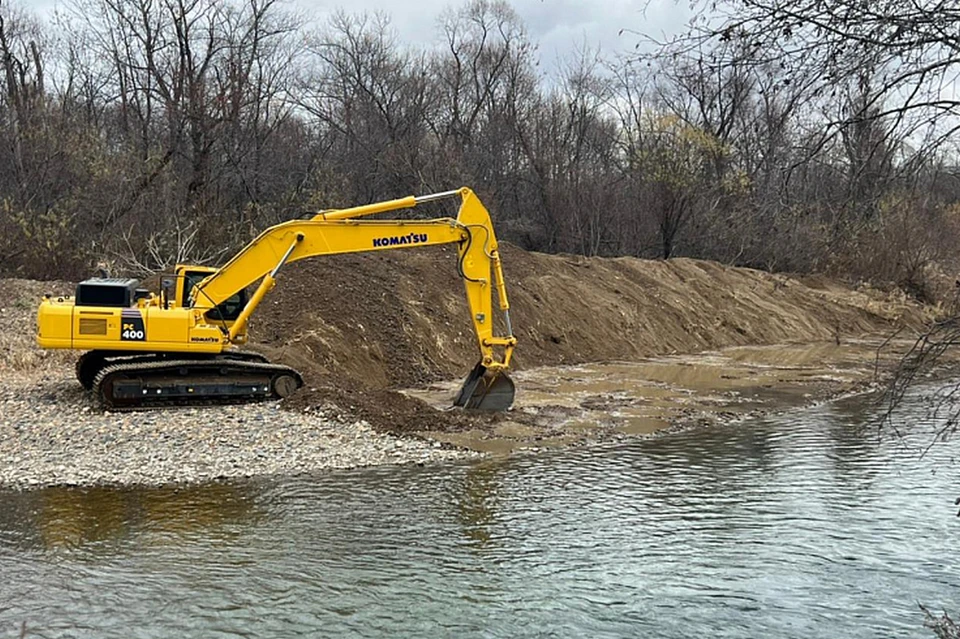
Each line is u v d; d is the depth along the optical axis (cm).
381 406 1515
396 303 2255
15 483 1123
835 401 1883
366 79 4319
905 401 1814
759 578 839
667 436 1499
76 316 1443
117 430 1327
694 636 714
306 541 932
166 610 755
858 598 791
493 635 714
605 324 2728
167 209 2723
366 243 1540
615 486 1166
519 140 4203
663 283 3178
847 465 1286
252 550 902
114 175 2741
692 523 1008
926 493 1135
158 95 3297
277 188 3466
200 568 851
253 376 1502
